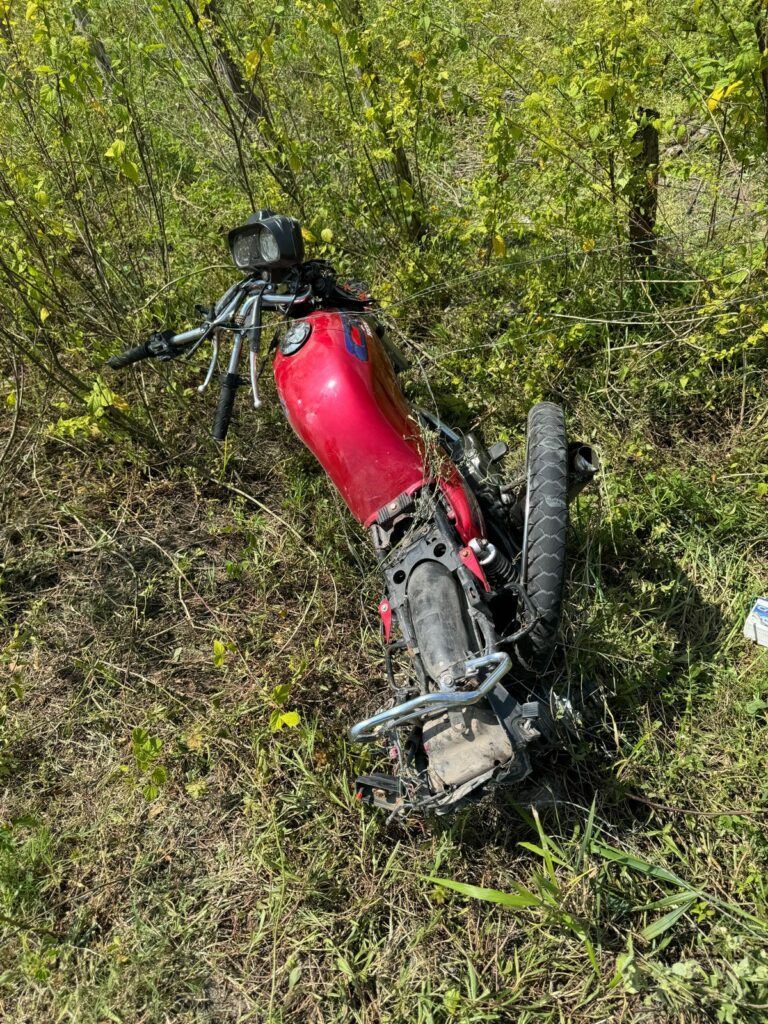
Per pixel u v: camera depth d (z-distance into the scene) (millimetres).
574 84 2191
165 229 2896
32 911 1673
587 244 2357
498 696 1371
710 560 2000
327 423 1717
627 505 2115
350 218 2850
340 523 2234
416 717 1357
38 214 2502
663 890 1531
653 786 1661
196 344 1931
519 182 2598
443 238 2758
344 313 1838
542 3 3152
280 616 2125
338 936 1568
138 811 1802
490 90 2314
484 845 1646
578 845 1586
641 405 2330
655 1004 1401
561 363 2416
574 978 1448
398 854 1666
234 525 2367
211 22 2254
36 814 1830
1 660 2119
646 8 2168
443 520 1576
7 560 2355
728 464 2182
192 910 1648
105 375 2674
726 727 1721
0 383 2721
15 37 2332
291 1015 1489
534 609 1492
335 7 2303
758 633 1836
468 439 1874
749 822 1559
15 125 2570
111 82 2725
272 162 2652
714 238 2535
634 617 1932
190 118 3279
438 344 2664
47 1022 1528
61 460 2615
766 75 1957
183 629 2166
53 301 2559
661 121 2158
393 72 2414
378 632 2033
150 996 1531
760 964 1368
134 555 2357
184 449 2596
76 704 2008
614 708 1801
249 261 1896
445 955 1527
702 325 2283
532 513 1546
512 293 2730
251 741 1862
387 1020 1442
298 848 1690
